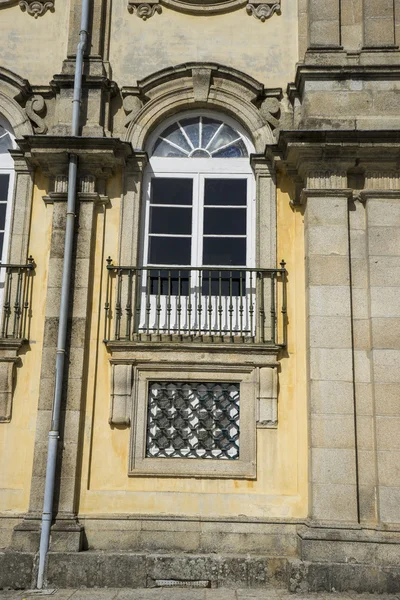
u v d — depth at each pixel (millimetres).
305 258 8594
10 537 8000
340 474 7770
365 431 7969
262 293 8625
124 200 8984
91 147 8781
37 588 7512
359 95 8828
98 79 9148
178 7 9680
